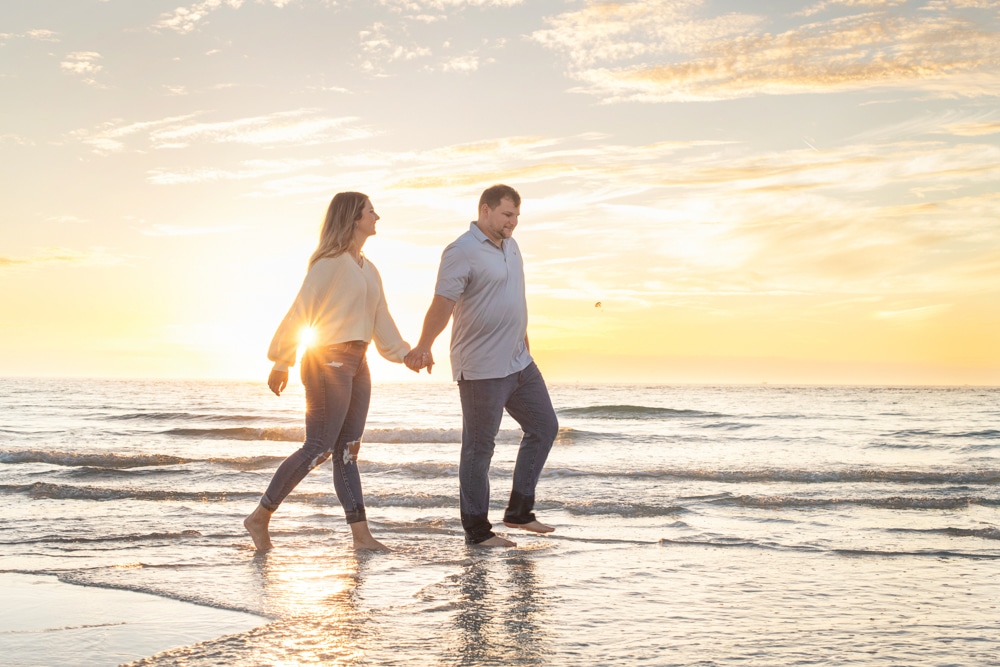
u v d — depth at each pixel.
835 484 7.14
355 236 3.95
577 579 3.29
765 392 82.12
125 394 49.91
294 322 3.83
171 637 2.37
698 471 7.62
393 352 4.12
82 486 6.35
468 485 4.04
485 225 3.99
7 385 82.81
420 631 2.45
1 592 2.97
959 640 2.41
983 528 4.63
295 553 3.84
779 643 2.36
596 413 27.33
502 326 3.98
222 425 18.33
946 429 17.45
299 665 2.09
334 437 3.91
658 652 2.25
